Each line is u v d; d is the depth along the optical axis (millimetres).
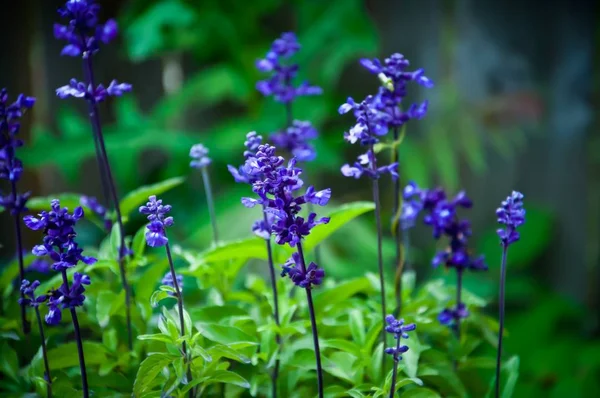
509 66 2092
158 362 1003
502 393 1062
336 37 1834
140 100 1963
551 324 1925
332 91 2020
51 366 1069
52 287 1046
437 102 2100
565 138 2098
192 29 1859
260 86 1145
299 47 1144
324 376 1091
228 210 1662
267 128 1692
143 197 1157
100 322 1067
